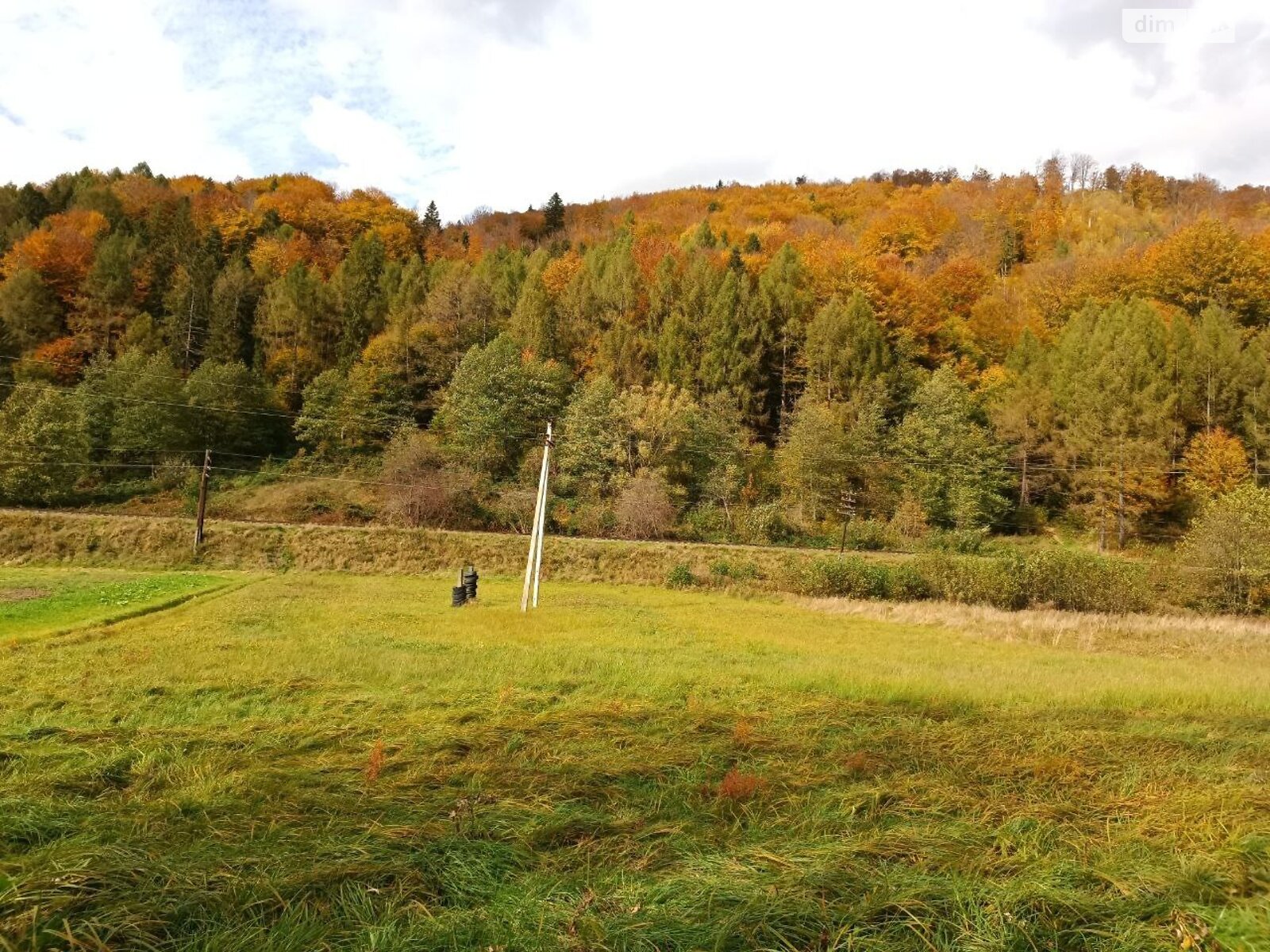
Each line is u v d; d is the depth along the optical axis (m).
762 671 11.91
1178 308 55.00
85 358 60.38
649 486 45.28
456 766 6.16
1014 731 8.06
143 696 8.72
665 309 63.50
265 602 20.11
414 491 44.59
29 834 4.37
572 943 3.42
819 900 3.88
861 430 49.81
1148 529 45.41
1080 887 4.27
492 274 72.00
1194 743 7.79
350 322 64.62
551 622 17.80
